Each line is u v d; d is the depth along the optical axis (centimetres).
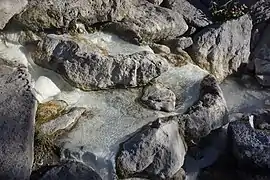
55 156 217
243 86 302
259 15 325
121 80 252
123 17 286
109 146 220
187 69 274
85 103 243
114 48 272
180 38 297
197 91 260
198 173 241
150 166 221
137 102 248
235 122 248
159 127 224
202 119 241
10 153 201
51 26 260
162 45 292
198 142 244
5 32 254
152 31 286
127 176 218
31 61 252
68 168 207
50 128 223
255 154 230
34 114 218
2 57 246
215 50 298
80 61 245
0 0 235
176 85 262
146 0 309
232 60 305
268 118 267
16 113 215
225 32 301
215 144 250
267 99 293
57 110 233
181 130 237
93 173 206
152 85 258
